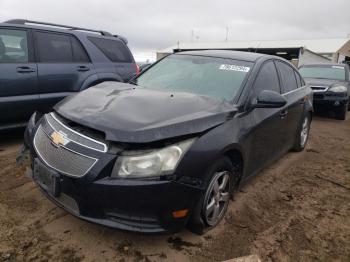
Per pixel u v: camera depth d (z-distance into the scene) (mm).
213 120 3064
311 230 3492
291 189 4520
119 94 3410
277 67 4855
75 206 2744
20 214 3326
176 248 2988
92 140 2697
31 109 5457
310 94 6086
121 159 2598
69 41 6070
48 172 2830
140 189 2543
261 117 3859
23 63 5348
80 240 2994
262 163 4258
